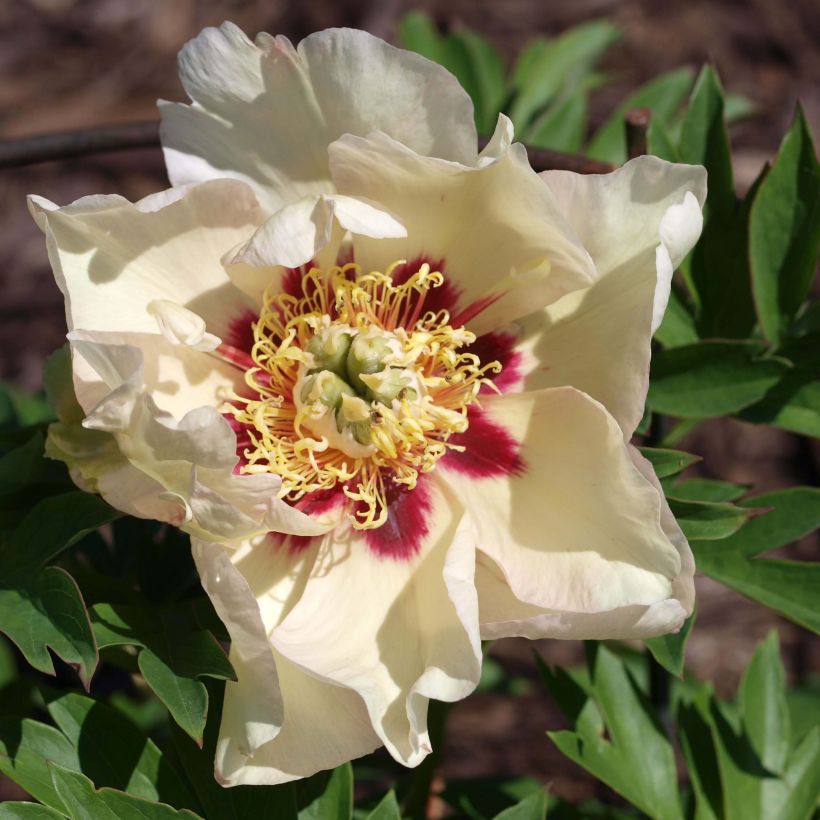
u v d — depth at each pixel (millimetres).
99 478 432
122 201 435
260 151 457
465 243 466
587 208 445
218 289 468
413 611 455
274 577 455
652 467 434
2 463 475
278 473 465
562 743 495
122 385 408
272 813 454
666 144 518
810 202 505
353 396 471
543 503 452
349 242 475
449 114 443
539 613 442
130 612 451
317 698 429
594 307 453
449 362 467
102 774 452
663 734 505
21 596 442
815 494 487
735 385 492
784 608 480
